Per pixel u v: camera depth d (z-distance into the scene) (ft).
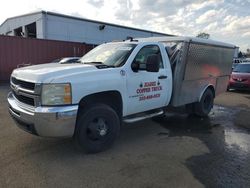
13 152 14.55
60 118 12.78
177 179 12.05
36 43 52.75
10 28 94.12
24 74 13.98
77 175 12.21
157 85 17.79
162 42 20.42
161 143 16.90
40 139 16.57
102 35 85.10
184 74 19.69
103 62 16.53
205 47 21.90
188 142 17.22
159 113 19.01
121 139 17.52
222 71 26.23
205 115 24.31
